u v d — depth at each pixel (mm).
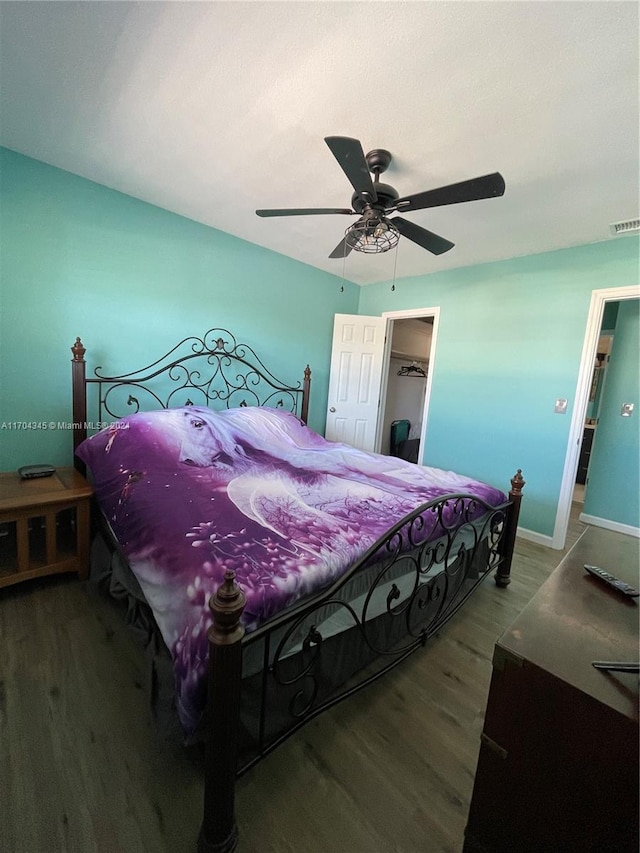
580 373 2896
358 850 970
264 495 1783
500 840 873
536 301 3102
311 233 3027
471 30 1198
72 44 1378
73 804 1014
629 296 2660
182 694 935
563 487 3012
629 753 666
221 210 2711
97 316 2541
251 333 3434
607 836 701
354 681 1540
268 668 1046
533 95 1451
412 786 1142
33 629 1675
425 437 3932
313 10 1177
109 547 1947
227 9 1194
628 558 1311
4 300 2201
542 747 784
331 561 1243
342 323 4113
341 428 4242
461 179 2068
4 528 2305
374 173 1926
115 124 1837
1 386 2246
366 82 1438
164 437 2209
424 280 3877
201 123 1776
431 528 1703
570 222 2486
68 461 2529
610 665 775
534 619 941
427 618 1868
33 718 1247
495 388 3383
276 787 1111
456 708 1441
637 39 1183
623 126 1595
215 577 1067
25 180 2186
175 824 988
